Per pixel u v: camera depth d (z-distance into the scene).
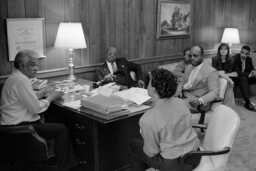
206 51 5.86
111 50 3.89
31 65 2.43
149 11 4.62
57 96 2.65
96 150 2.41
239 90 5.18
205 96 2.95
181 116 1.87
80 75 3.93
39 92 2.64
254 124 4.04
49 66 3.60
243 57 4.98
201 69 3.16
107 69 3.90
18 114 2.40
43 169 2.64
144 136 1.88
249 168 2.84
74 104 2.53
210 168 1.96
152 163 2.02
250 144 3.39
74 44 3.37
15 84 2.36
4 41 3.18
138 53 4.59
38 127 2.44
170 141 1.86
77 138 2.56
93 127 2.37
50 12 3.49
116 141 2.54
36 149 2.25
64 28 3.37
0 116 2.42
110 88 2.91
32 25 3.34
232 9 6.22
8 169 2.70
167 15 4.88
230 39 5.79
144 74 4.75
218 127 2.06
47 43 3.53
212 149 2.06
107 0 4.04
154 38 4.80
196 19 5.49
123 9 4.25
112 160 2.55
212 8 5.80
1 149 2.25
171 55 5.13
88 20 3.88
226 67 5.05
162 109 1.87
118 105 2.24
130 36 4.42
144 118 1.88
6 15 3.15
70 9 3.67
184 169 1.87
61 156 2.48
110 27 4.14
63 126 2.49
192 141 1.92
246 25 6.12
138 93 2.62
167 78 1.86
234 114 2.00
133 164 2.24
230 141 1.92
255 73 4.89
